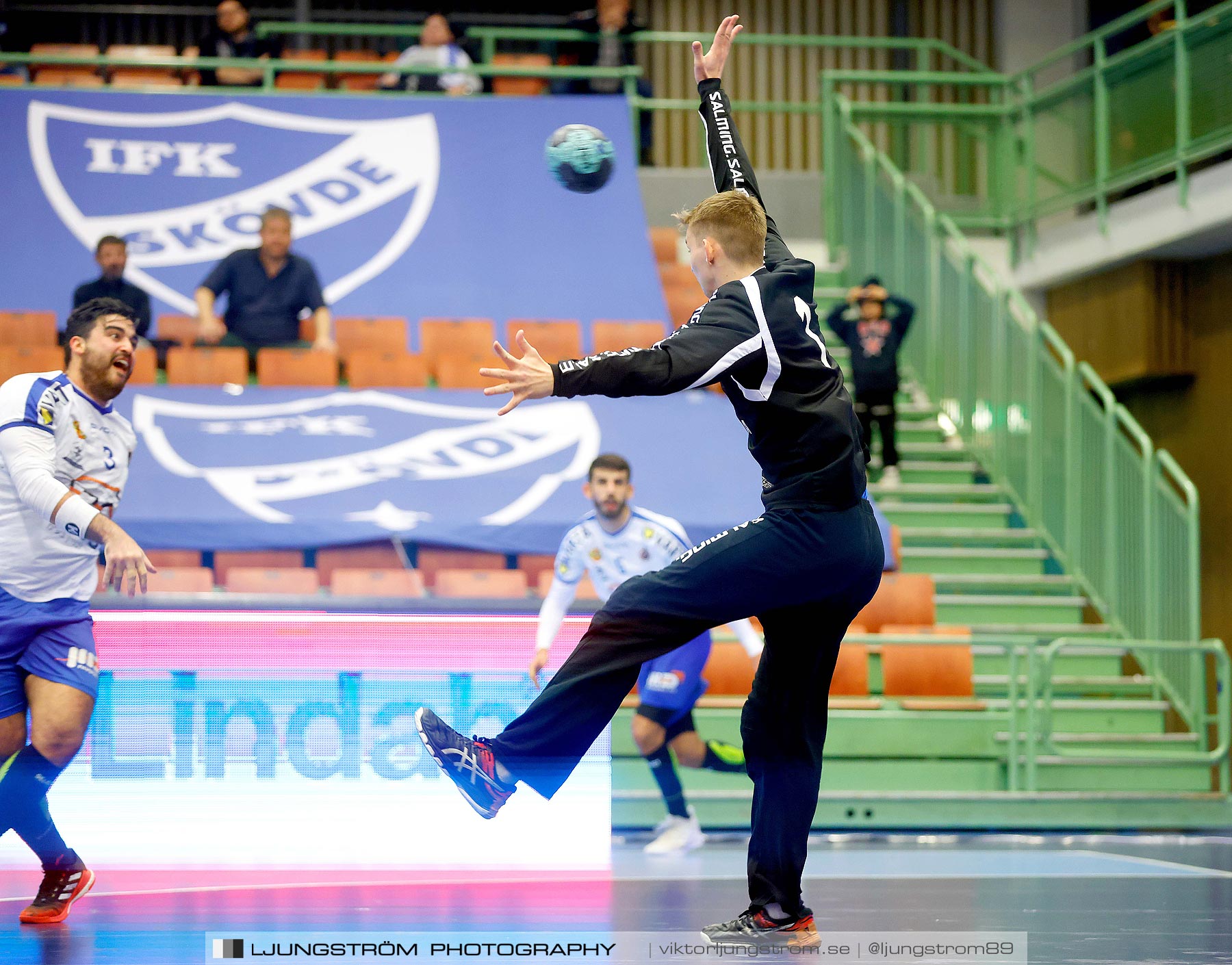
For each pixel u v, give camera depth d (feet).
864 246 64.64
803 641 16.47
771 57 81.00
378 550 41.65
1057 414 50.55
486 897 20.74
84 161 59.26
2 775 17.81
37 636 18.44
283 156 61.21
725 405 49.37
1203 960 15.26
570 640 31.50
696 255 17.02
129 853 26.96
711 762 31.48
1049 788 39.24
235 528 40.32
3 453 17.90
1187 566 43.91
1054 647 39.11
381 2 83.15
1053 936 17.13
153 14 79.61
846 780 38.63
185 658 29.32
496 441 45.68
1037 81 78.89
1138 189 59.31
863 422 52.54
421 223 59.31
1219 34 49.75
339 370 51.78
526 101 64.95
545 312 56.65
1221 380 56.70
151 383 47.91
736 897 21.42
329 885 22.13
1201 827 37.81
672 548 30.01
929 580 43.80
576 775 32.07
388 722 29.73
